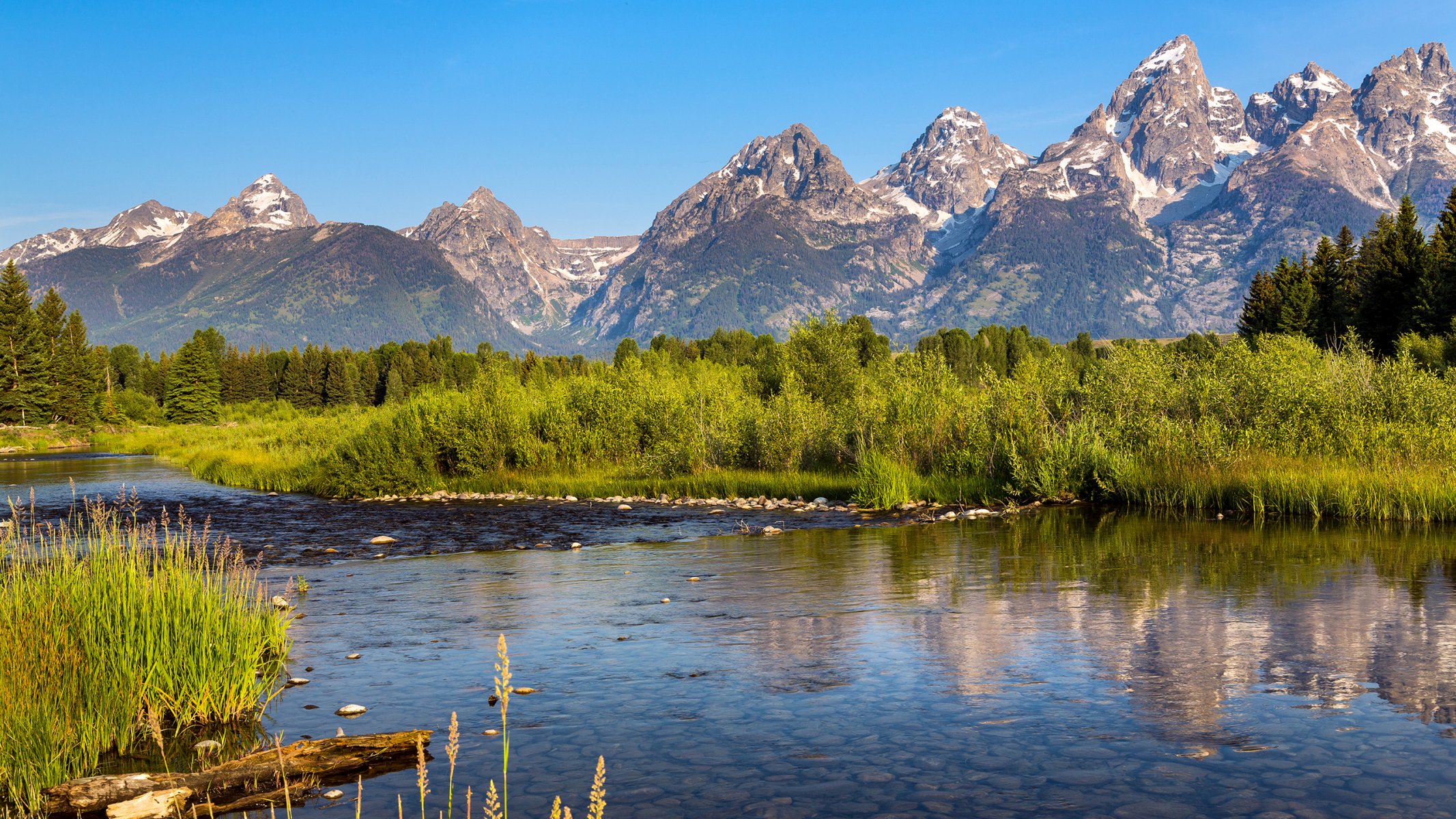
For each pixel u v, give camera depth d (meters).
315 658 9.47
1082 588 12.20
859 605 11.53
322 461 38.53
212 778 6.05
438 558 17.64
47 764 6.20
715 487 29.64
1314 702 7.07
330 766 6.25
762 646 9.44
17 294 95.88
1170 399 27.14
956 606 11.26
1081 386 29.31
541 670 8.70
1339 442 23.39
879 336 71.75
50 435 90.75
